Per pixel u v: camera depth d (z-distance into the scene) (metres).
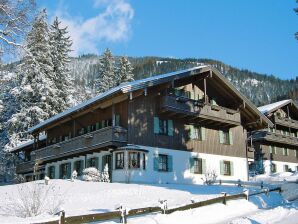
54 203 15.36
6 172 46.03
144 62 187.75
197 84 33.03
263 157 49.47
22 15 22.25
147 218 12.05
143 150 26.88
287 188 21.53
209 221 13.11
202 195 18.31
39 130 38.16
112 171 27.00
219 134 33.78
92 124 31.39
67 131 36.22
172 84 28.44
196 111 29.75
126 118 27.17
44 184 22.44
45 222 9.44
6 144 45.41
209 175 30.59
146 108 28.17
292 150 55.44
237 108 34.72
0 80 36.53
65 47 55.31
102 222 11.42
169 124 29.58
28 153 44.62
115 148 27.05
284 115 53.34
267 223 12.30
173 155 29.20
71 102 51.56
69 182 23.33
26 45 23.14
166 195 18.22
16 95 46.94
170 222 12.16
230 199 16.58
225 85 33.22
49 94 47.97
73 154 31.02
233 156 34.50
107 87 64.38
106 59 66.62
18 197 17.30
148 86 26.36
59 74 52.31
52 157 34.12
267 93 199.50
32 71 46.91
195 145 31.20
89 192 18.59
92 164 30.27
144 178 26.78
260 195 19.12
